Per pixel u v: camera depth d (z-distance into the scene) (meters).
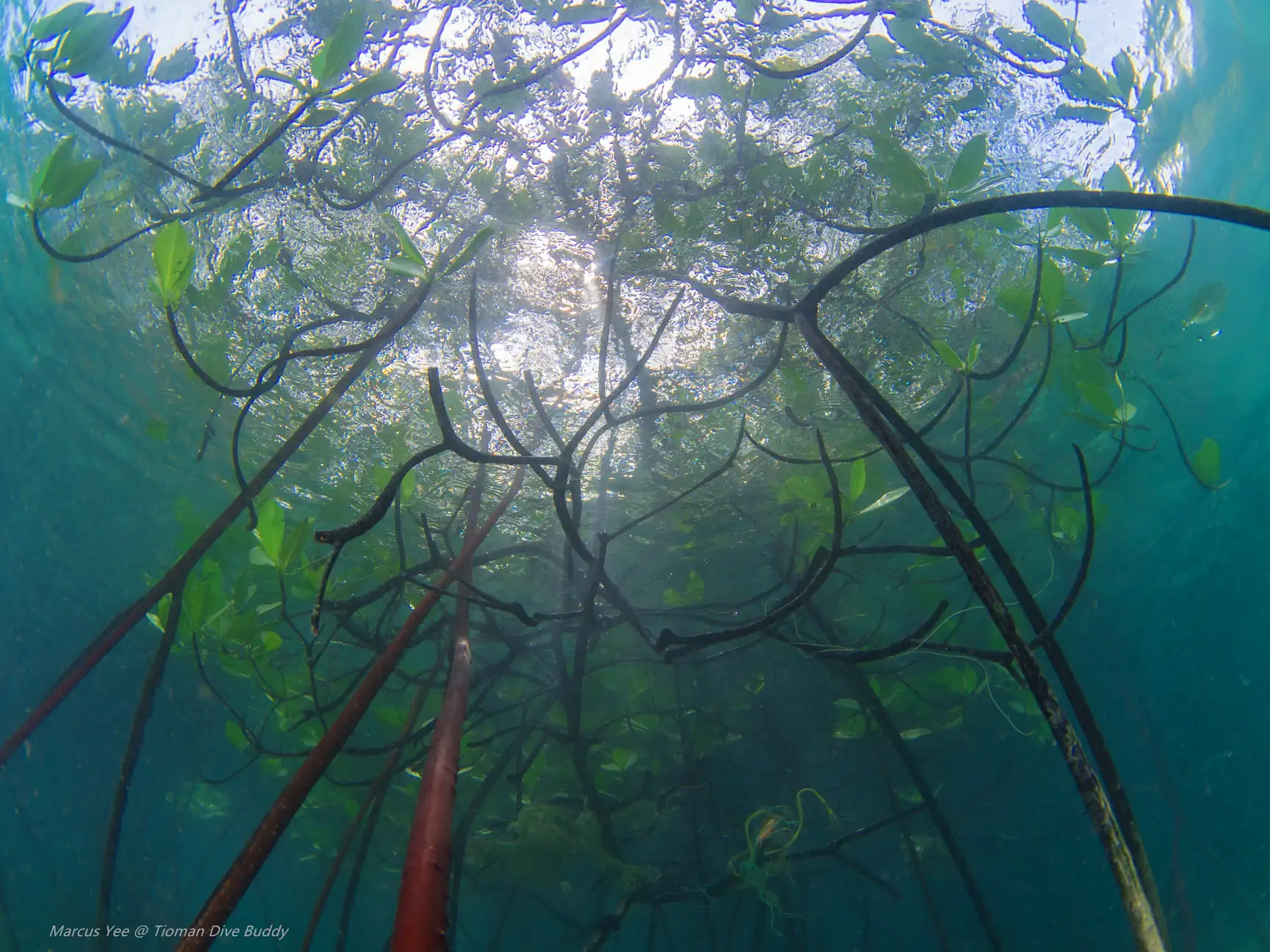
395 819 6.29
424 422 5.45
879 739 6.31
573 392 5.08
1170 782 7.41
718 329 4.56
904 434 2.20
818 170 3.69
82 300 5.24
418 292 2.32
